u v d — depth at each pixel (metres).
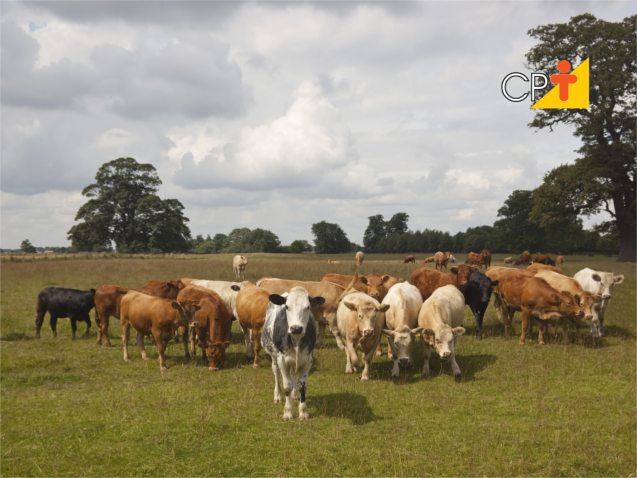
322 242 125.56
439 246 120.62
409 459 5.74
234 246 149.25
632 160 38.88
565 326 10.95
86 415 7.12
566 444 6.07
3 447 6.05
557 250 78.00
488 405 7.45
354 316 8.41
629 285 21.58
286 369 6.86
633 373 8.87
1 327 13.48
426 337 8.59
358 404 7.44
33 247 122.56
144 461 5.71
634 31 39.69
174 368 9.63
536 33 41.72
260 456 5.82
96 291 11.61
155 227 65.75
